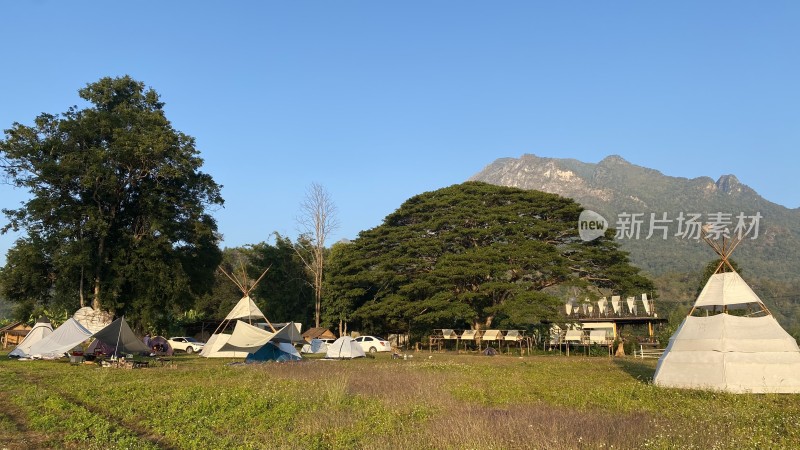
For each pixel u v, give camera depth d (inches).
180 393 674.8
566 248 2031.3
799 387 762.2
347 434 447.8
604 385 832.9
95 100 1979.6
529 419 490.9
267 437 449.4
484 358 1608.0
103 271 1852.9
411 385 762.2
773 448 404.2
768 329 815.1
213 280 2105.1
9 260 1779.0
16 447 416.8
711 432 438.3
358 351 1630.2
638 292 1969.7
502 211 2105.1
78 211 1814.7
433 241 2074.3
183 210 1975.9
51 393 674.8
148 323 1857.8
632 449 396.2
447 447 399.2
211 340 1621.6
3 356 1457.9
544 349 1964.8
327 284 2437.3
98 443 414.0
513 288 1879.9
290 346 1455.5
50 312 1974.7
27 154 1742.1
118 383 809.5
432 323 2068.2
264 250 2775.6
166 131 1876.2
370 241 2276.1
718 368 794.8
